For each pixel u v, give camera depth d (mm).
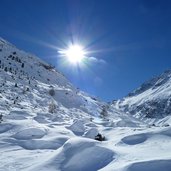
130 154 22359
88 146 24859
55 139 37938
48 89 150750
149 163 18688
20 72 170125
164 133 30266
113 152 23094
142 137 30141
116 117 140000
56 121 64438
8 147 34469
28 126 47656
